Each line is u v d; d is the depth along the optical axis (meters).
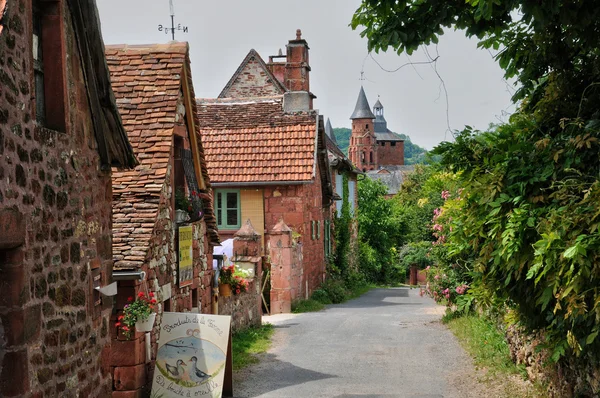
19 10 6.16
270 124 29.86
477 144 10.15
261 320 21.19
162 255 12.73
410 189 65.12
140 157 12.78
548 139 9.07
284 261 25.86
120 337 11.26
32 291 6.29
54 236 6.88
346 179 40.50
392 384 13.20
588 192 7.79
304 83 39.25
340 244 38.84
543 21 8.72
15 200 5.95
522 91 10.77
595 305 7.41
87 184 7.97
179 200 13.75
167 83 13.79
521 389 11.91
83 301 7.69
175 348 12.01
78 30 7.82
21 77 6.17
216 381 11.88
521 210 8.70
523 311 10.27
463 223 10.18
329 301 30.86
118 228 11.76
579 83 10.04
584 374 9.47
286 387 13.12
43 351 6.52
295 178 28.16
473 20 9.84
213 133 29.84
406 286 46.81
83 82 7.97
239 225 28.92
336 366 14.97
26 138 6.24
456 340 17.88
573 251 7.35
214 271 16.69
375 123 161.62
